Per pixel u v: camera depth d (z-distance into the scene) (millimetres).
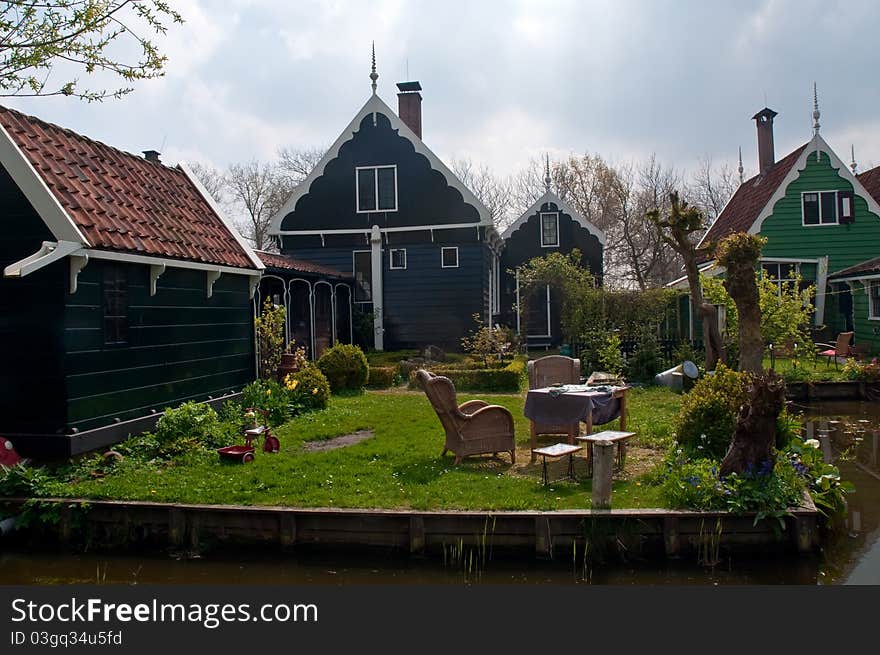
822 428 12055
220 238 11695
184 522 6805
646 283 40875
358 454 8727
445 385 8164
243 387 12094
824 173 21781
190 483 7469
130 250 8602
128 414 8891
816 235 21828
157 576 6336
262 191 49688
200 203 12297
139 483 7438
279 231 20953
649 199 43281
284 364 13188
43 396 7836
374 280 20344
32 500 6977
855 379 15180
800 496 6688
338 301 19188
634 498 6836
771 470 6660
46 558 6746
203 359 10797
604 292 18234
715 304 16109
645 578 6055
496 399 13555
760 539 6371
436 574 6188
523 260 26328
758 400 6641
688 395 8578
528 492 7074
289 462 8289
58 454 7777
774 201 21969
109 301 8555
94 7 7492
